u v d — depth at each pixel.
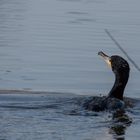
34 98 14.77
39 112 13.40
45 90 16.14
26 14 24.59
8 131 12.09
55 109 13.68
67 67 18.34
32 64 18.56
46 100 14.56
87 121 12.88
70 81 17.17
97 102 13.85
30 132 12.08
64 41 20.84
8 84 16.69
